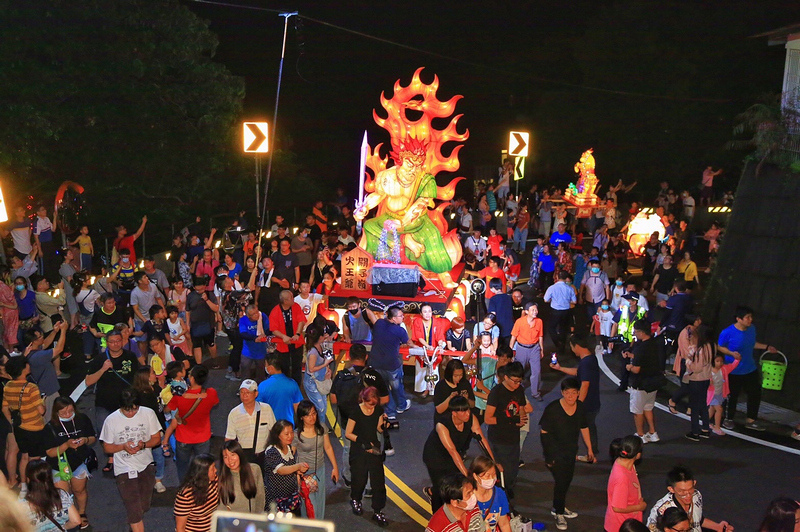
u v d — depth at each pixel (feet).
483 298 55.98
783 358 48.55
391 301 51.37
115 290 52.80
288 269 57.82
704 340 40.50
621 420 44.09
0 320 48.55
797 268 50.70
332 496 33.94
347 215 99.30
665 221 90.94
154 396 32.40
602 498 33.99
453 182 59.16
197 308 47.16
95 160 78.28
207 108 88.07
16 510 5.96
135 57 80.38
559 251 70.59
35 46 72.49
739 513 32.68
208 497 23.11
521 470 36.94
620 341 57.26
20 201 68.95
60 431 28.09
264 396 32.73
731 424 43.06
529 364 46.44
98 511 31.99
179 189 88.69
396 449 39.29
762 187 55.93
